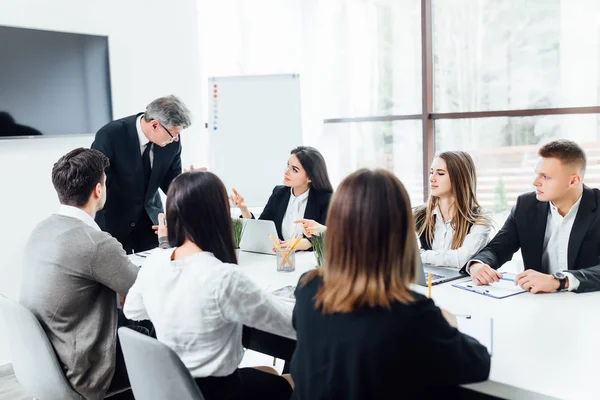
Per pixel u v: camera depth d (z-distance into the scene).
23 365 1.90
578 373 1.31
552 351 1.45
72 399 1.84
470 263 2.25
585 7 3.83
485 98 4.27
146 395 1.49
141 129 3.10
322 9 4.80
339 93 4.89
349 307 1.16
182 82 4.30
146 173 3.21
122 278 1.89
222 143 4.32
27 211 3.47
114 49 3.86
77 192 1.96
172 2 4.20
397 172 4.70
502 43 4.16
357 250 1.17
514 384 1.26
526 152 4.16
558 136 4.03
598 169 3.90
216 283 1.48
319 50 4.84
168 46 4.19
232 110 4.31
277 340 1.87
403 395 1.14
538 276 2.00
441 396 1.28
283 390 1.78
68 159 1.97
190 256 1.53
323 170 2.95
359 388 1.14
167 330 1.53
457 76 4.36
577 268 2.19
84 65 3.66
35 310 1.86
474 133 4.34
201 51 4.52
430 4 4.38
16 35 3.33
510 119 4.19
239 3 4.67
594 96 3.87
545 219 2.30
